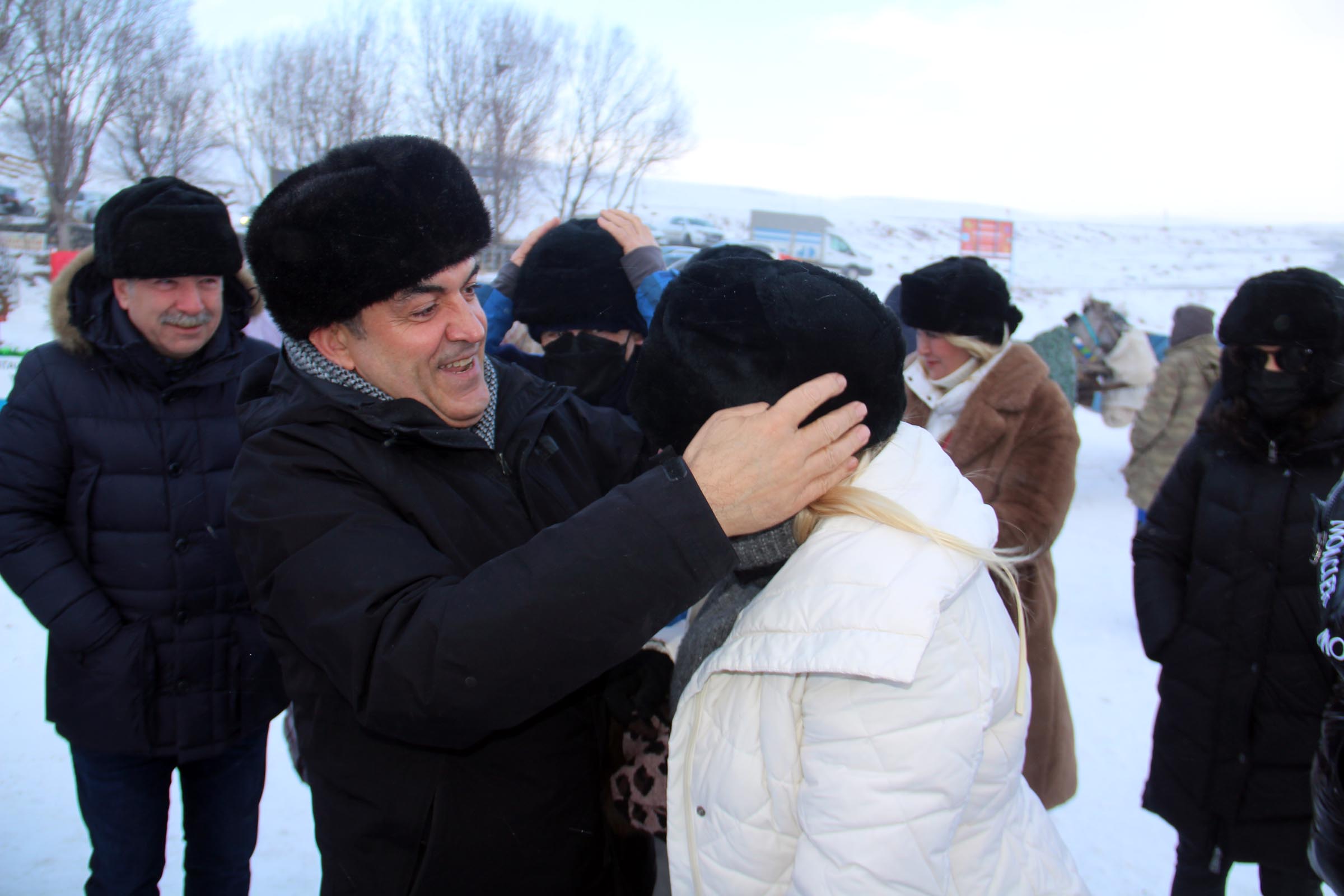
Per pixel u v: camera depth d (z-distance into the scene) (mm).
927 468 999
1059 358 4484
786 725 956
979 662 923
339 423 1039
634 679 1229
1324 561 1239
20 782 2760
